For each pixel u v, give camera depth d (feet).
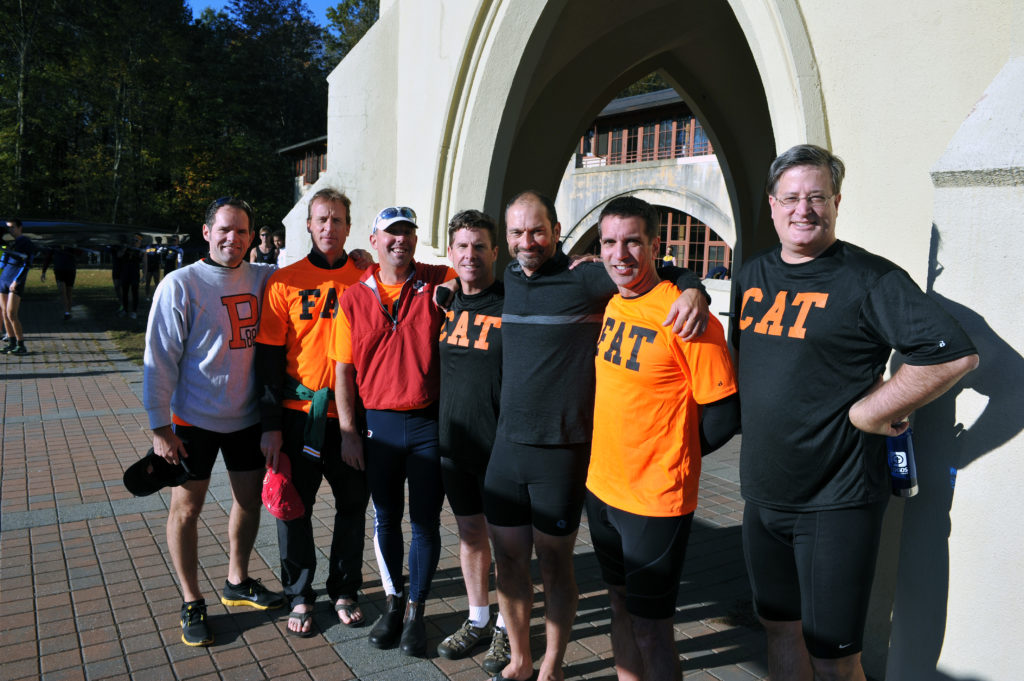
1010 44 6.96
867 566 6.30
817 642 6.40
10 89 113.29
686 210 70.95
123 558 12.64
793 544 6.67
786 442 6.41
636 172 75.72
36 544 13.21
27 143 114.32
